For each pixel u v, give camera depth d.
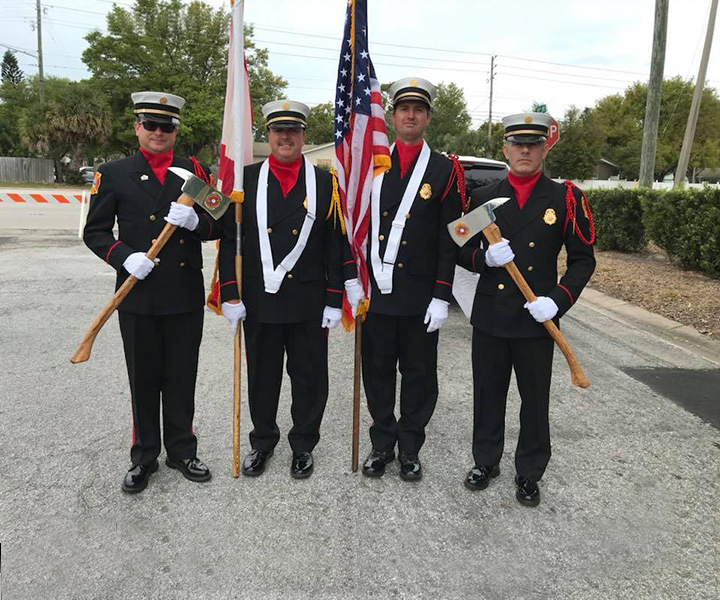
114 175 2.62
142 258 2.50
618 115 44.75
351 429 3.48
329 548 2.39
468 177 6.02
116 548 2.35
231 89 2.76
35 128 29.89
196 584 2.17
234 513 2.61
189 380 2.84
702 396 4.10
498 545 2.44
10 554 2.29
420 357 2.92
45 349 4.65
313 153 32.62
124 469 2.93
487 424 2.87
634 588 2.20
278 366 2.92
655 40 11.71
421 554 2.37
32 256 8.60
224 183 2.87
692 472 3.06
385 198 2.79
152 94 2.53
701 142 42.62
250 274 2.79
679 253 7.82
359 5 2.71
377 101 2.78
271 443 3.02
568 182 2.68
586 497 2.81
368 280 2.88
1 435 3.23
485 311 2.72
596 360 4.86
